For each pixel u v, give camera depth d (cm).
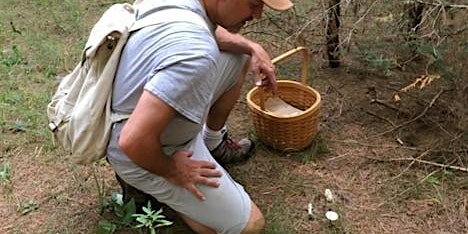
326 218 222
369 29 271
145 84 177
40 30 356
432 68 272
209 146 240
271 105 257
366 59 267
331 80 300
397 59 274
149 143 173
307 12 301
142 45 177
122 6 192
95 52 183
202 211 197
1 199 234
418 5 248
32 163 252
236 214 198
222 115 232
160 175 186
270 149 255
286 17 301
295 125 241
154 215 196
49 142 262
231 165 249
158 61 172
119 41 181
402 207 226
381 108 279
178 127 183
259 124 248
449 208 225
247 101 258
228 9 178
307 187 236
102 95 187
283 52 318
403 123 267
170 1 181
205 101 178
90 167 247
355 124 270
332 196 231
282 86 258
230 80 223
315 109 244
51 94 297
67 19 367
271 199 231
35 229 220
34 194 236
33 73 315
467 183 235
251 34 327
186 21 174
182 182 189
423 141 257
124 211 220
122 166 195
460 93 264
